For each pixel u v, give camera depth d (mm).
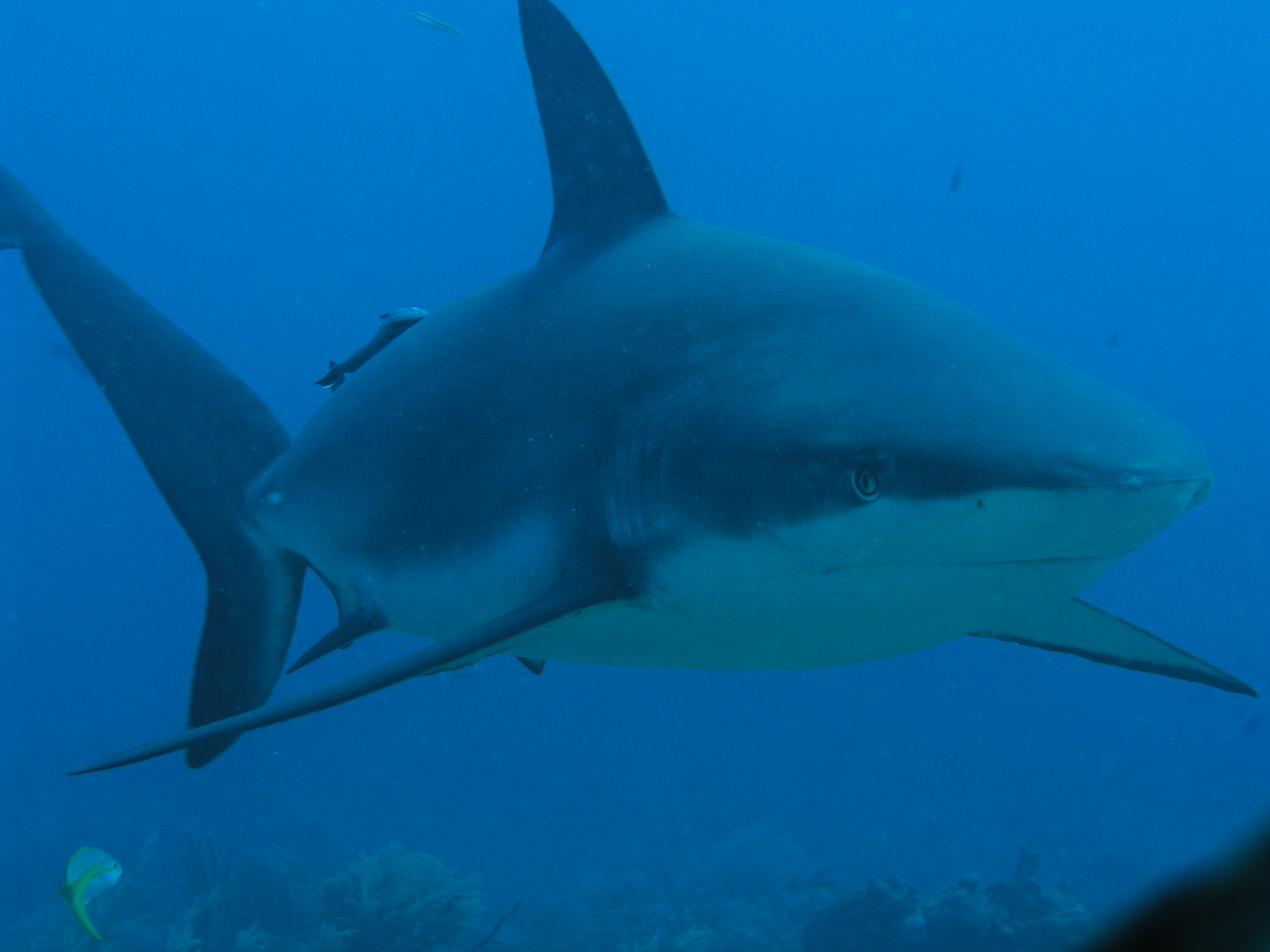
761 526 2279
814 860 23891
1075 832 28469
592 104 3264
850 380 2328
